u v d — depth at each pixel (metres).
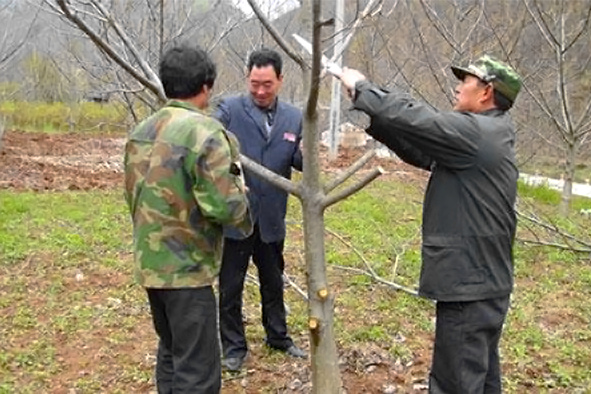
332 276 6.36
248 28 7.76
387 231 8.40
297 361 4.45
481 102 3.04
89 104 22.27
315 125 2.78
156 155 2.86
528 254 7.30
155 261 2.91
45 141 18.45
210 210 2.82
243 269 4.13
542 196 12.35
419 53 6.54
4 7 11.36
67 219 8.66
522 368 4.52
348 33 2.96
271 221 4.08
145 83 2.66
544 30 7.14
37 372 4.38
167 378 3.32
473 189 2.92
